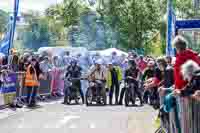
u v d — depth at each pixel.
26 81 19.58
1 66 19.06
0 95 18.25
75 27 61.03
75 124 14.47
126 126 13.91
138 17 53.66
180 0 57.25
